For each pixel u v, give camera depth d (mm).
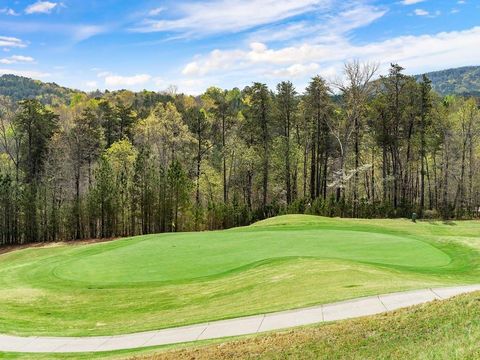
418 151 58156
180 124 70188
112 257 27203
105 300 19328
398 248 24125
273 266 20109
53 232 54469
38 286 22281
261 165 62844
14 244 54375
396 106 55438
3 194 55000
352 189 66125
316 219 38250
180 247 28453
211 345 11367
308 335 10695
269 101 61625
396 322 10414
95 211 53344
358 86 50844
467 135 55719
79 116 74750
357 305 13148
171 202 52938
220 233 33688
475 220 47312
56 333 15695
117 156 61469
